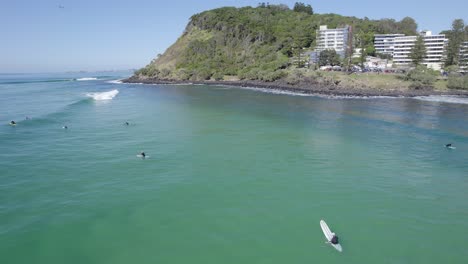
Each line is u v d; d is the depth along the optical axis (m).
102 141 35.53
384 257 15.79
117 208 20.12
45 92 95.88
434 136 39.59
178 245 16.52
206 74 149.88
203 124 45.28
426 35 151.00
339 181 24.73
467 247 16.64
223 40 184.12
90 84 140.88
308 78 108.88
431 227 18.45
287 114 55.03
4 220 18.61
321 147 34.03
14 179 24.50
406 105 68.19
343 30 167.88
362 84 99.62
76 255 15.68
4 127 42.03
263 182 24.34
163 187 23.28
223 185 23.70
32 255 15.62
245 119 49.62
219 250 16.16
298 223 18.67
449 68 115.75
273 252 16.05
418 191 23.17
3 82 161.25
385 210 20.33
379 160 29.92
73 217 19.02
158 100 73.94
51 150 32.03
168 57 199.88
